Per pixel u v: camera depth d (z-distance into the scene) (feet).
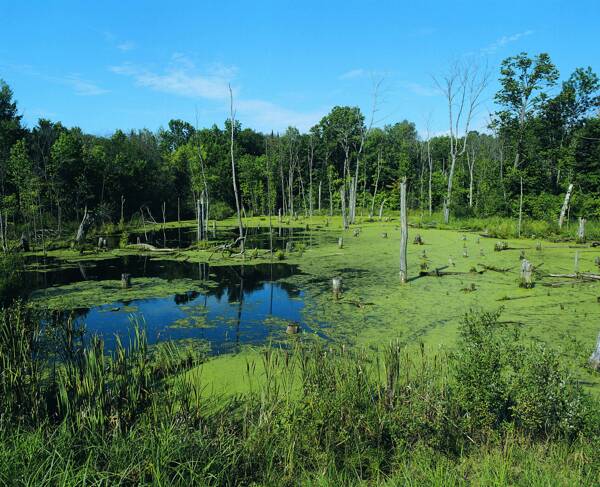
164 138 223.92
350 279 53.47
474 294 43.42
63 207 118.73
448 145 224.94
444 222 131.64
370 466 14.08
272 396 17.66
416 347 28.37
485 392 15.23
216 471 13.25
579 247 75.97
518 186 120.06
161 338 31.91
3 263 48.52
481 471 12.89
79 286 50.70
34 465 11.96
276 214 200.64
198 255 75.92
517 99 121.60
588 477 11.87
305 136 215.51
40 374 17.75
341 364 18.79
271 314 38.50
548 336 29.43
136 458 13.21
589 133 113.60
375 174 203.72
